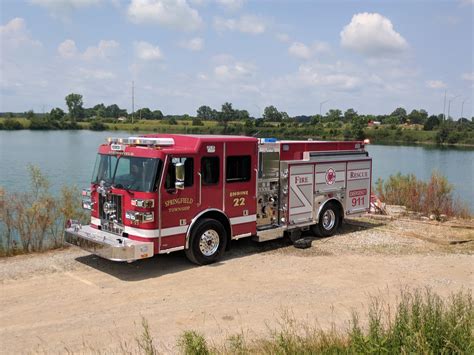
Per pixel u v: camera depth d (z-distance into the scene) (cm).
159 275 866
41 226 1027
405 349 459
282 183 1080
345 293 792
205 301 741
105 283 816
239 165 977
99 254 842
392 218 1452
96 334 615
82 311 692
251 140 992
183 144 923
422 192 1664
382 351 464
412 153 5303
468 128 6588
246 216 1000
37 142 6331
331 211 1198
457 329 487
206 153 912
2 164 3375
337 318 679
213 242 941
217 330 630
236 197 976
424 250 1085
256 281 845
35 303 720
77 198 1122
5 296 747
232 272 893
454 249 1101
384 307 719
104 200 919
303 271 909
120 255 809
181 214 883
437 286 838
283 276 877
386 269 935
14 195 1096
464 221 1444
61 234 1059
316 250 1066
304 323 652
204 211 919
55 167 3222
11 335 611
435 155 5025
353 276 886
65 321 656
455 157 4762
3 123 9994
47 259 950
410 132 6544
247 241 1132
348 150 1239
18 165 3309
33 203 1043
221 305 726
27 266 900
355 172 1249
